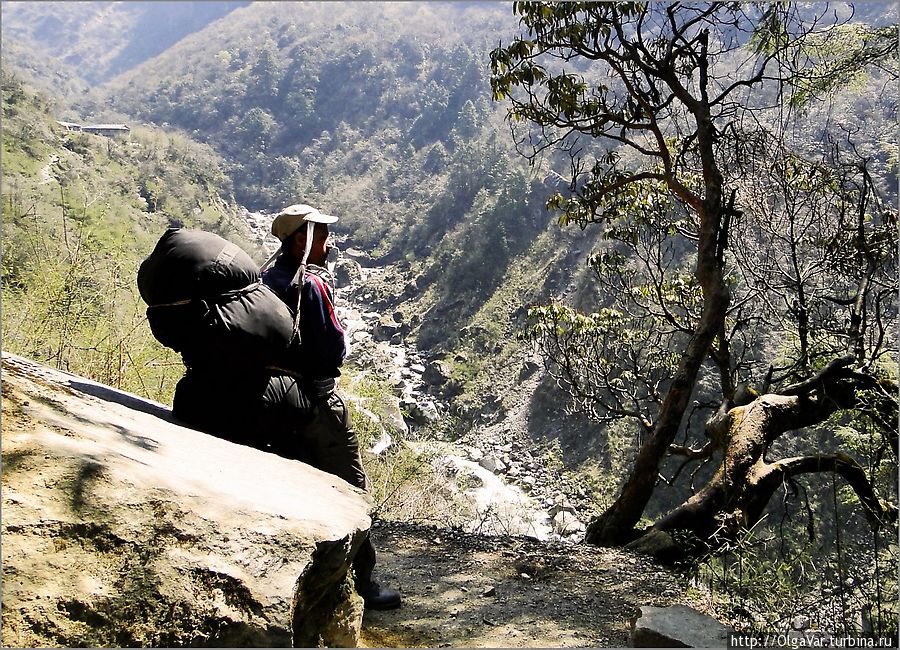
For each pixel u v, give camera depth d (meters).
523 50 8.02
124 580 1.83
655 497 23.81
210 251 2.82
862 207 7.62
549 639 3.56
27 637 1.66
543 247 57.41
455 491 11.30
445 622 3.61
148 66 139.25
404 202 83.25
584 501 29.86
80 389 2.83
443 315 56.84
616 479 31.75
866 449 8.36
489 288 57.06
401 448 12.05
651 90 8.52
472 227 62.12
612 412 9.75
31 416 2.24
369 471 9.87
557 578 4.55
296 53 126.06
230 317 2.78
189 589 1.86
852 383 7.49
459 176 73.19
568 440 36.97
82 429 2.30
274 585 1.95
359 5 135.62
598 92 8.46
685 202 9.76
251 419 2.90
